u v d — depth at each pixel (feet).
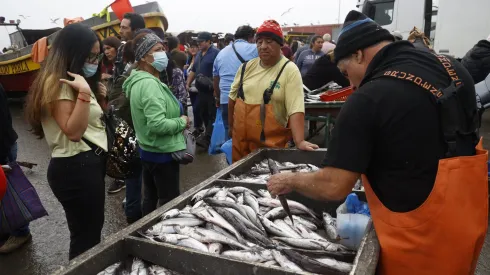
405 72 4.99
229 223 6.79
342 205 7.41
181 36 39.04
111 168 9.15
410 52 5.26
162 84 10.21
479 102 14.48
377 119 4.90
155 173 10.69
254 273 5.08
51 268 10.47
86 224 8.02
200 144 22.80
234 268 5.23
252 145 11.35
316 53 25.86
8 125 10.23
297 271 4.86
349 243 6.46
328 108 17.39
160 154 10.30
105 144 8.29
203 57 22.21
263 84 10.64
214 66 18.67
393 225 5.07
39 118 7.42
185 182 17.13
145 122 10.08
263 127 10.74
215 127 16.93
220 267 5.32
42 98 7.06
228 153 12.85
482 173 4.93
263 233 6.83
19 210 10.16
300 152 10.65
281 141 11.18
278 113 10.78
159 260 5.75
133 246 5.94
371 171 5.33
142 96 9.73
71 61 7.25
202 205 7.49
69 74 7.11
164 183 10.70
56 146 7.61
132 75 10.12
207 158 20.93
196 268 5.49
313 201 8.00
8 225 10.18
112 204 14.80
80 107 6.98
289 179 5.94
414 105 4.79
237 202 7.76
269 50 10.25
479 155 4.89
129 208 12.71
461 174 4.76
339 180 5.05
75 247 8.04
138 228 6.37
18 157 21.26
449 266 4.86
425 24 30.71
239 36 18.15
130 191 12.55
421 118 4.80
